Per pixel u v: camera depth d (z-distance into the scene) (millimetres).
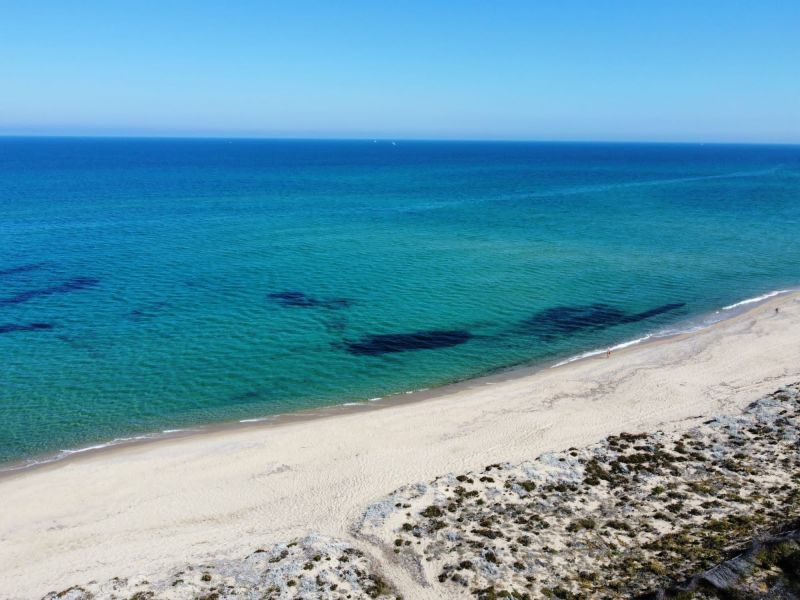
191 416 37125
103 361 44469
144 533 26109
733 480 27406
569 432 33938
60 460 32062
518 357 46906
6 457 32281
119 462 31578
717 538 22719
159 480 30031
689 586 19391
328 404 39000
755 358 44250
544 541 23688
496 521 25219
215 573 22844
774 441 30750
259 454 32375
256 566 23156
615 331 52594
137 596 21375
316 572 22484
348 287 64062
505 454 31641
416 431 34594
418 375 43562
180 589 21766
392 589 21781
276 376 42906
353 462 31422
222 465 31328
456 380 42750
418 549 23859
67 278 65312
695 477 27953
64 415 36812
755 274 70938
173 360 45000
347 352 47375
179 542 25375
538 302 60031
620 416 35750
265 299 59594
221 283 64750
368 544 24500
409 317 55312
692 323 54406
